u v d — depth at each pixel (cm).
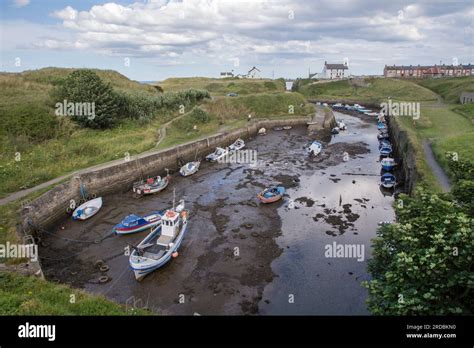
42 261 2261
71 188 3028
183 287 2000
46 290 1548
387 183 3516
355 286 2014
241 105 7325
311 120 7119
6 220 2309
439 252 1016
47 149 3631
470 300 1010
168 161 4122
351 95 11888
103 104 4541
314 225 2764
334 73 17712
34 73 5909
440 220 1069
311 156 4841
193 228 2697
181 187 3631
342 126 6831
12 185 2850
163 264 2166
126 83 7375
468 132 4159
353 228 2711
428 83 12062
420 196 1277
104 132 4481
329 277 2100
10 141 3500
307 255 2334
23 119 3862
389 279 1098
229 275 2114
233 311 1795
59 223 2792
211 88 9731
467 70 15588
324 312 1791
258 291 1970
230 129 5731
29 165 3219
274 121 6975
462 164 1378
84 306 1423
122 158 3759
